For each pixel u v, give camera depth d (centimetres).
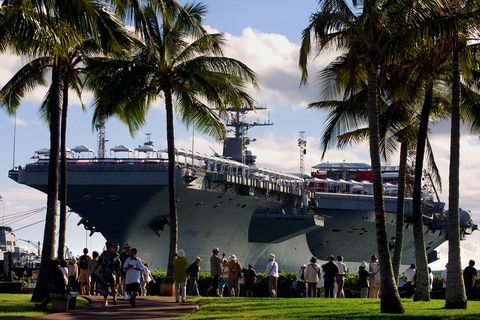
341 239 9131
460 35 3142
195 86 4509
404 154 4300
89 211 6725
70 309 3209
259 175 7694
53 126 3519
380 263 3022
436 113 4178
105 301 3331
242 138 9112
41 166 6575
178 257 3709
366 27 3033
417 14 2928
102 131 7619
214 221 7400
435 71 3434
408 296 4700
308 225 7869
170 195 4638
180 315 2975
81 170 6481
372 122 3053
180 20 4341
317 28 3014
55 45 2673
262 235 8019
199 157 6769
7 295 4147
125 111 4647
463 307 3241
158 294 5544
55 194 3516
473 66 3394
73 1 2683
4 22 2650
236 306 3406
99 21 3080
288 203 8119
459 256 3256
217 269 4456
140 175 6406
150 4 3169
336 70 3459
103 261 3369
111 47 3142
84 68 4466
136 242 6956
